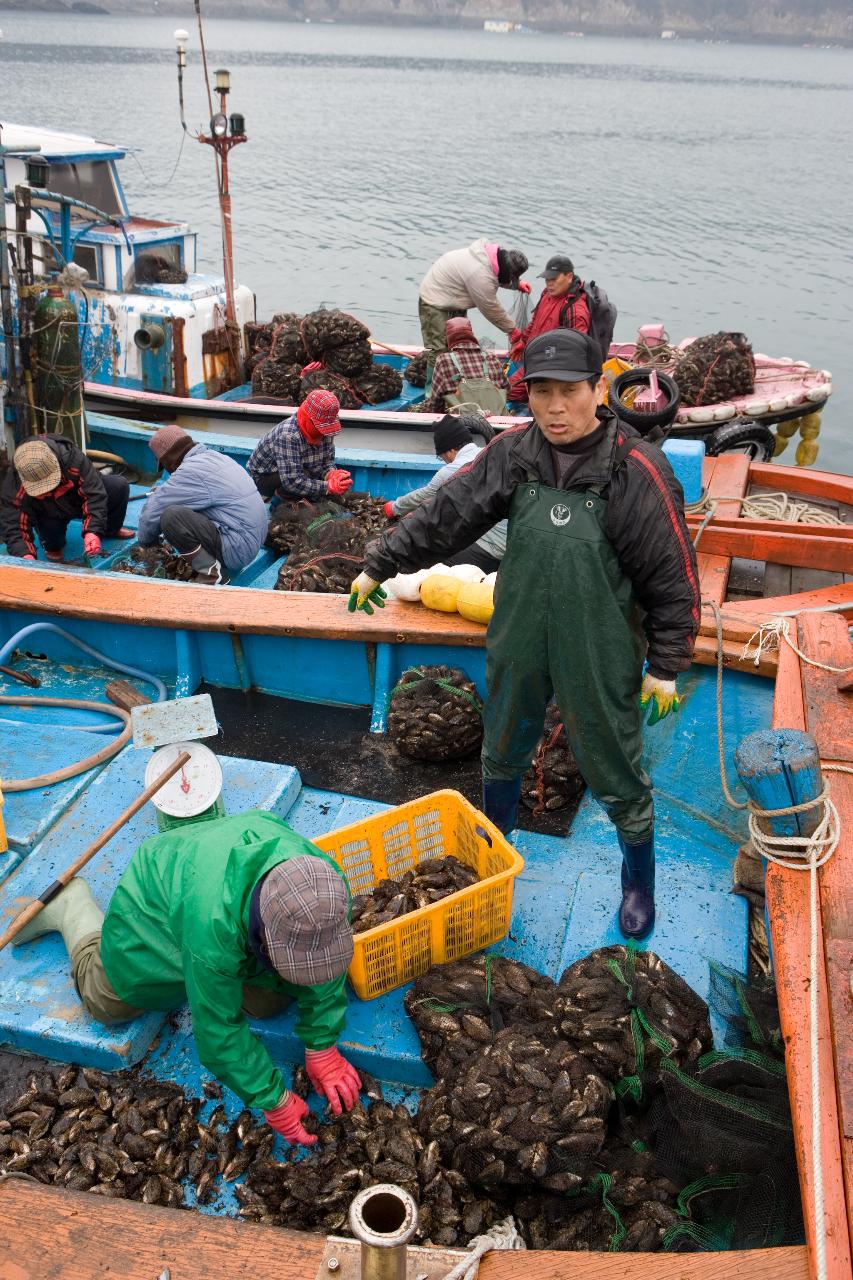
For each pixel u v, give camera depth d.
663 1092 3.02
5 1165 3.03
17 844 4.00
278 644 5.24
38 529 6.32
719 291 24.03
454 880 3.47
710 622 4.98
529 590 3.13
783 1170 2.77
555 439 2.94
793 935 2.98
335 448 7.71
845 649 4.38
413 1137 2.98
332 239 27.50
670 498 3.00
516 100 112.38
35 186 6.94
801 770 3.14
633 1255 2.35
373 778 4.68
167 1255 2.42
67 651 5.58
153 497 6.10
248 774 4.39
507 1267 2.35
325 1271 2.29
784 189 43.19
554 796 4.38
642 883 3.64
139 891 3.02
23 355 6.96
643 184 43.00
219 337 9.98
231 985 2.71
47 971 3.55
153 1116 3.13
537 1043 3.00
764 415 9.27
